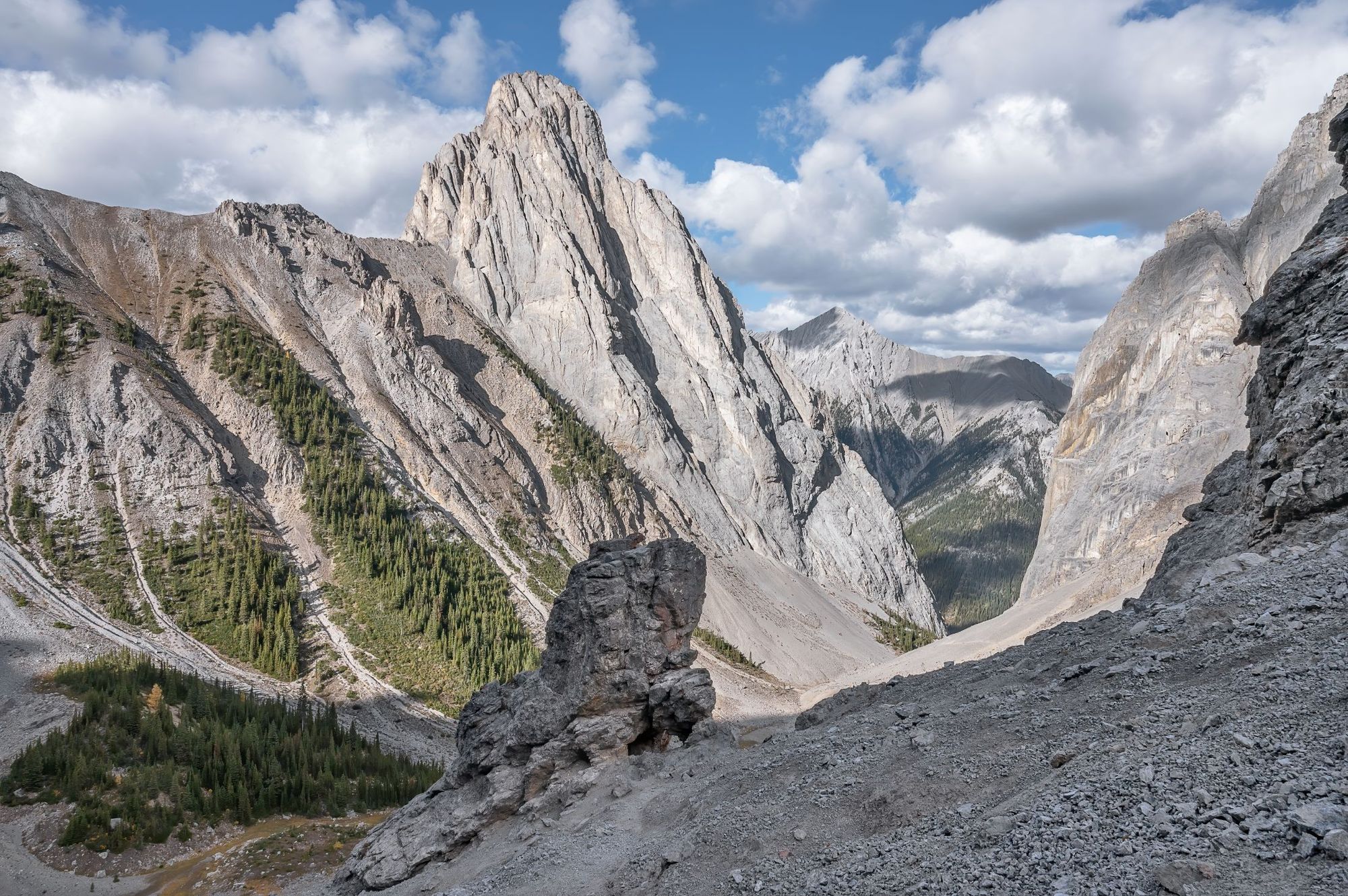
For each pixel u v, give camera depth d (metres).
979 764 19.62
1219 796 13.39
